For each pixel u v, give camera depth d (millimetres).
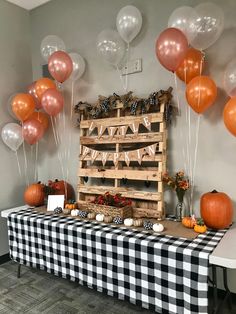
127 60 2295
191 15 1646
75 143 2709
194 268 1386
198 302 1386
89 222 1965
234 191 1891
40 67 2969
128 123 2186
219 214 1674
